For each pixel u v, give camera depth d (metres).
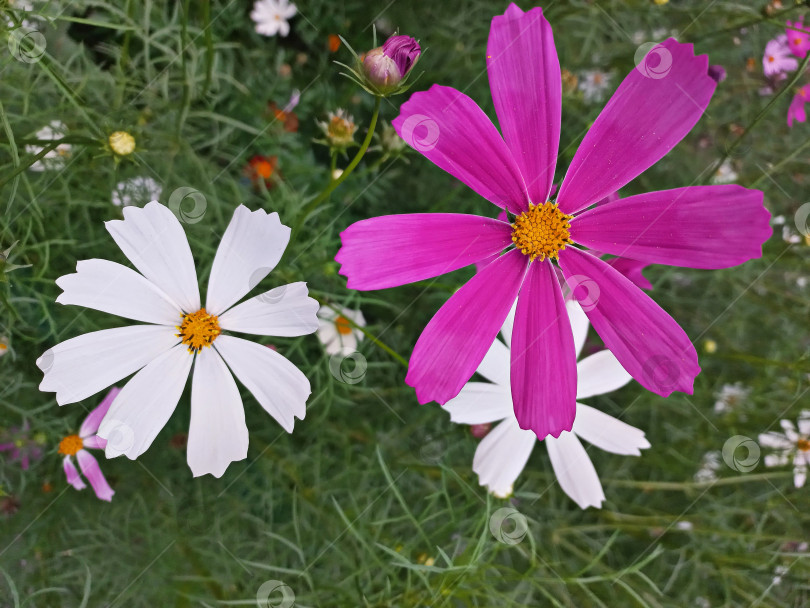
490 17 0.29
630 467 0.29
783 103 0.29
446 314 0.13
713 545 0.26
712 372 0.29
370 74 0.13
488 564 0.19
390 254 0.13
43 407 0.22
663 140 0.13
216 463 0.15
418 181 0.28
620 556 0.27
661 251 0.13
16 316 0.19
